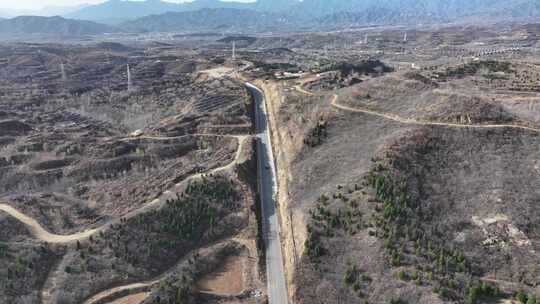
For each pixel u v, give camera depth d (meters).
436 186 75.25
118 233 76.44
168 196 87.69
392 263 62.16
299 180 89.38
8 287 63.91
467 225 67.00
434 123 91.44
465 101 95.12
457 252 62.25
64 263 70.56
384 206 71.00
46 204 91.25
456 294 55.81
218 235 80.88
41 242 75.12
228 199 88.25
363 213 72.06
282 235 80.00
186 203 84.88
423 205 71.06
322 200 78.00
